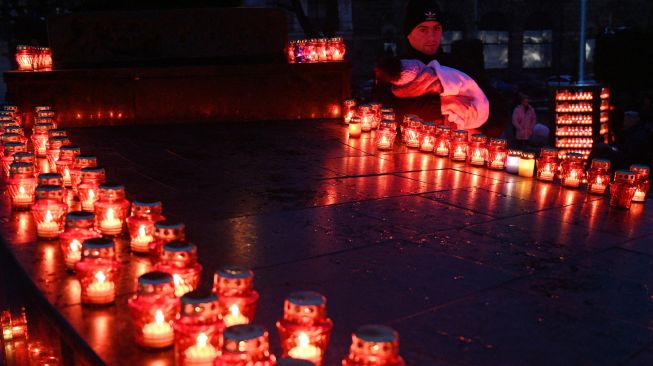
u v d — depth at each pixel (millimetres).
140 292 2697
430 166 7262
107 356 2656
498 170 7172
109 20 9438
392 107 10102
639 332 3180
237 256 4125
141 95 9445
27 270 3615
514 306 3465
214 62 9930
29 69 9211
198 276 3074
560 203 5840
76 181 5098
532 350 2951
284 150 7898
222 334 2336
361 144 8398
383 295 3562
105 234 4258
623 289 3760
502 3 48000
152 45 9648
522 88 38062
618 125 16438
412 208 5473
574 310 3432
